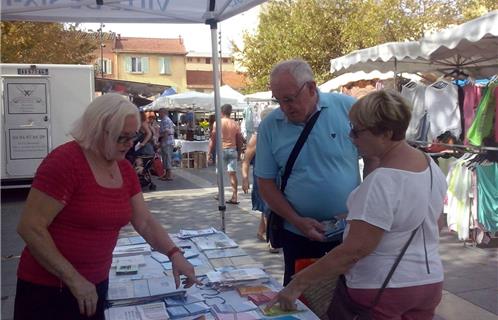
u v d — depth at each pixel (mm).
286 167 2902
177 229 7805
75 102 11008
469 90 7094
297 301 2402
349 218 2092
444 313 4438
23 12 3996
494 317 4348
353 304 2178
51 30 17969
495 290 4961
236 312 2287
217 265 2934
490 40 6414
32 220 2049
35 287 2203
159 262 3029
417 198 2068
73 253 2160
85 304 2100
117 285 2557
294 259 3080
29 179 10859
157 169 13539
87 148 2135
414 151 2188
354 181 2914
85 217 2139
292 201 2926
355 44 20641
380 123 2066
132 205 2504
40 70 10680
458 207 6504
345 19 22391
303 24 22734
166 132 13852
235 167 9844
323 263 2107
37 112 10711
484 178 6234
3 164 10578
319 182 2836
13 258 6246
